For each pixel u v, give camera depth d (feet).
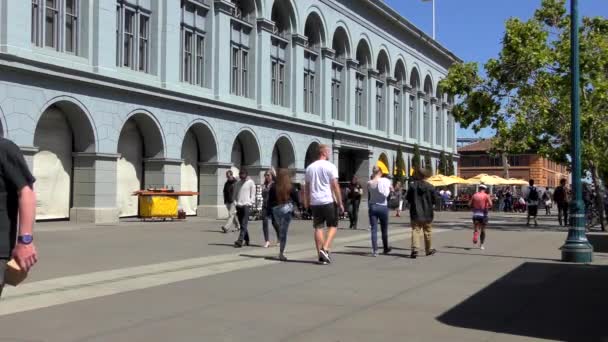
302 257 45.88
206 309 26.22
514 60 88.53
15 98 70.64
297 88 130.21
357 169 166.61
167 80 94.63
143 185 95.86
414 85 200.13
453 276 36.73
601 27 89.61
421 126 202.80
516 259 46.34
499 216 140.56
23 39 71.51
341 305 27.40
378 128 175.01
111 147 84.89
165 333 22.02
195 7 103.65
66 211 83.56
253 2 117.60
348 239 63.93
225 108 106.42
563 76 86.99
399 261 44.27
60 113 81.66
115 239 60.39
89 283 32.78
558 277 36.86
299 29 130.82
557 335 22.38
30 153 72.49
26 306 26.53
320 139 140.56
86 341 20.75
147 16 93.81
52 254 46.73
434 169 216.33
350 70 153.07
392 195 146.72
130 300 28.09
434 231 79.41
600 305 28.09
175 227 79.00
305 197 42.22
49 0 77.56
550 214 154.51
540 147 90.84
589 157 85.76
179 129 97.40
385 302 28.25
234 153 117.19
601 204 87.15
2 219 13.48
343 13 149.28
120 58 87.97
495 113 91.91
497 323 24.25
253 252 49.14
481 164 319.06
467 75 93.09
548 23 91.97
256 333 22.20
